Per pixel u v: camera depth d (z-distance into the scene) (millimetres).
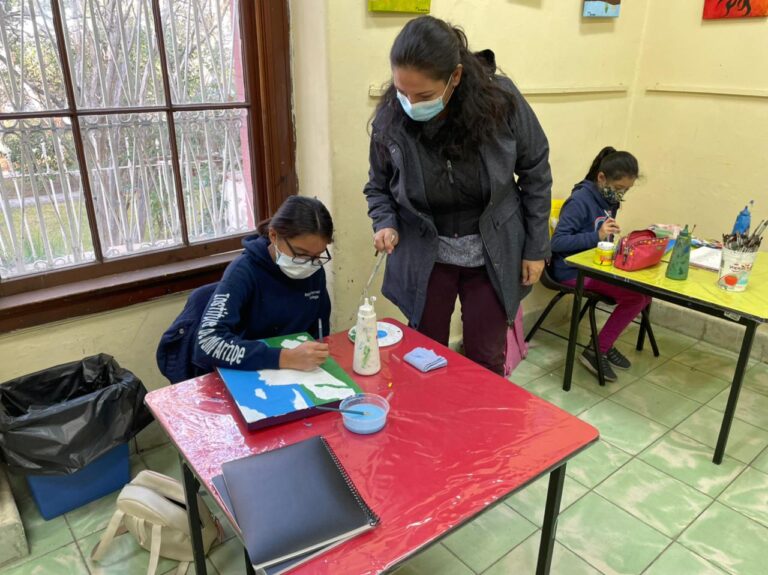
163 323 2084
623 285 2258
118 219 1991
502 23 2453
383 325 1663
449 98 1474
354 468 1054
